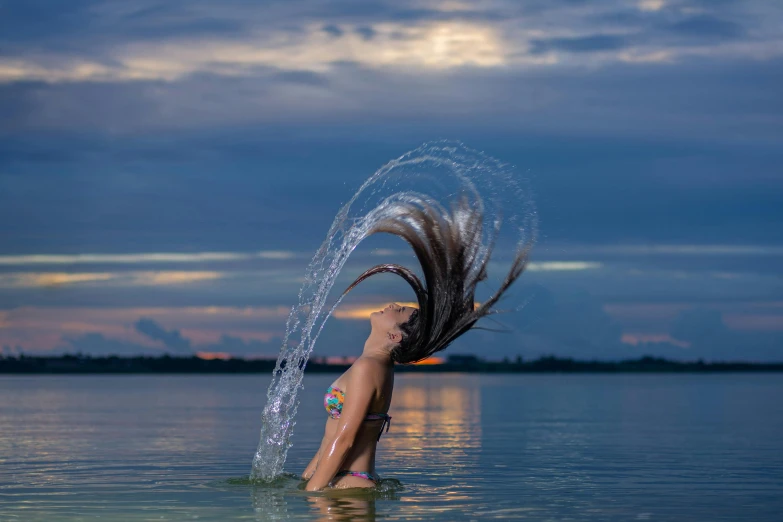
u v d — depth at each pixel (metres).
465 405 20.25
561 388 34.59
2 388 35.09
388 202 6.48
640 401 22.33
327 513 5.12
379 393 6.14
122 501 5.70
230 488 6.26
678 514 5.28
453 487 6.38
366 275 6.50
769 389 32.16
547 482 6.73
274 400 6.88
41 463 8.16
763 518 5.16
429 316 6.08
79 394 28.20
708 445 10.00
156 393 29.31
